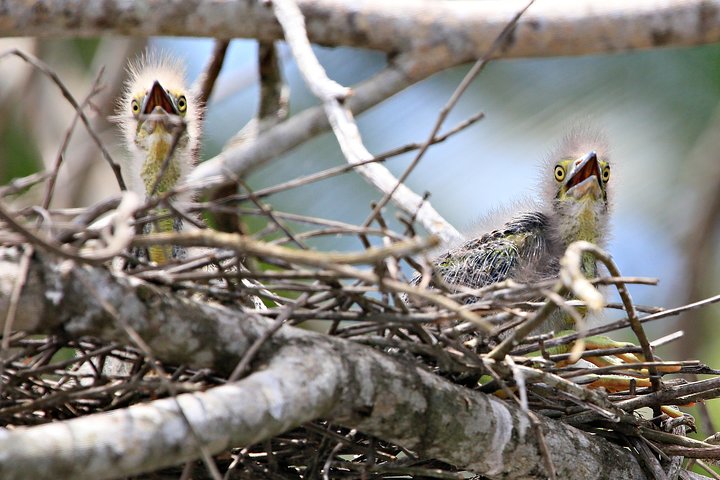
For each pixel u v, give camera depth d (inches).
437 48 449.7
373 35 449.1
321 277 240.7
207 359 239.8
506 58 457.7
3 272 216.4
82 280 216.1
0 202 217.8
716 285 629.0
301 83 621.3
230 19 436.5
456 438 266.2
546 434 284.8
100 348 245.1
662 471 295.7
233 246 213.3
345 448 278.7
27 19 423.5
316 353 239.9
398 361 257.9
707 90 571.2
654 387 295.9
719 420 526.9
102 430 198.8
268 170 592.1
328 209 589.6
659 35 440.5
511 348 260.5
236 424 213.8
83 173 571.8
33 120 597.9
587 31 443.2
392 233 234.8
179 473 259.4
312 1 448.8
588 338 338.3
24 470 188.9
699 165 582.6
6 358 246.4
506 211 409.4
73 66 625.0
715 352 626.5
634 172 579.2
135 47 583.2
